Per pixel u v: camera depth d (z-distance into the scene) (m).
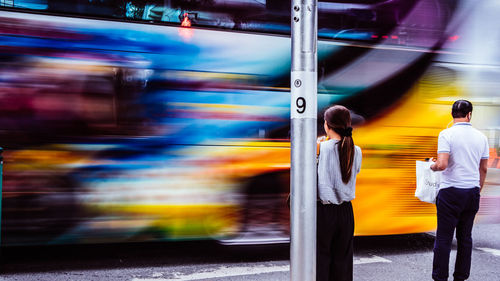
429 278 5.54
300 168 3.62
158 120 5.69
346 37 6.32
